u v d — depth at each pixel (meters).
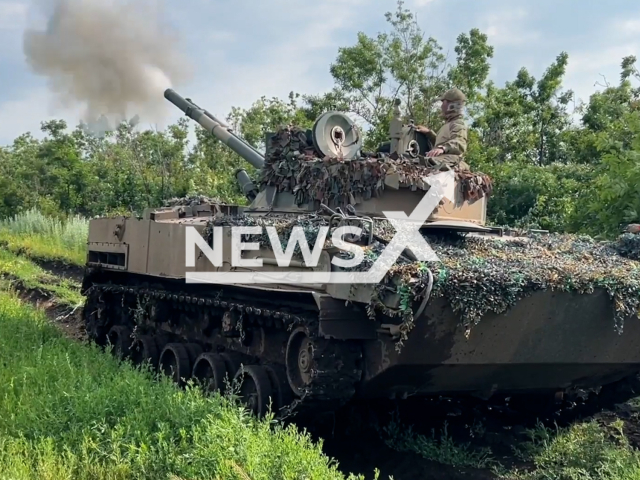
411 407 10.00
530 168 21.34
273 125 28.02
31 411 7.47
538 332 7.58
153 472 6.32
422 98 25.92
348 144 9.83
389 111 25.64
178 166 30.62
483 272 6.88
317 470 6.30
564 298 7.36
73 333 14.78
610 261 8.12
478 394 8.52
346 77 26.58
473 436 9.13
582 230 14.58
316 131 9.62
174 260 9.88
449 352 7.39
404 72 26.00
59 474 6.08
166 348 10.74
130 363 10.55
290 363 8.21
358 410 9.52
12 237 26.38
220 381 9.37
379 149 10.72
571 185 20.17
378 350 7.46
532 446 8.62
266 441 6.68
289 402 8.38
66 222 27.86
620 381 9.51
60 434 6.93
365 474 7.82
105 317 13.14
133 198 29.75
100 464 6.47
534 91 28.78
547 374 8.30
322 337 7.53
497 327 7.33
